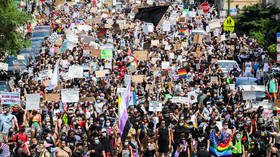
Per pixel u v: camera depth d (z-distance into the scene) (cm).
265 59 8312
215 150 4891
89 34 9888
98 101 5684
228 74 7481
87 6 14700
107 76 7038
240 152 5038
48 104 5547
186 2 15562
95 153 4697
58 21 11694
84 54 7994
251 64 7856
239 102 6144
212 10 13962
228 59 8381
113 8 14250
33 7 13525
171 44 8888
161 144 4975
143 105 5662
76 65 7112
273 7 11938
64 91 5731
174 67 7512
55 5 15588
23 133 4816
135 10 13112
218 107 5756
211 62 7800
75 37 9131
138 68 7362
